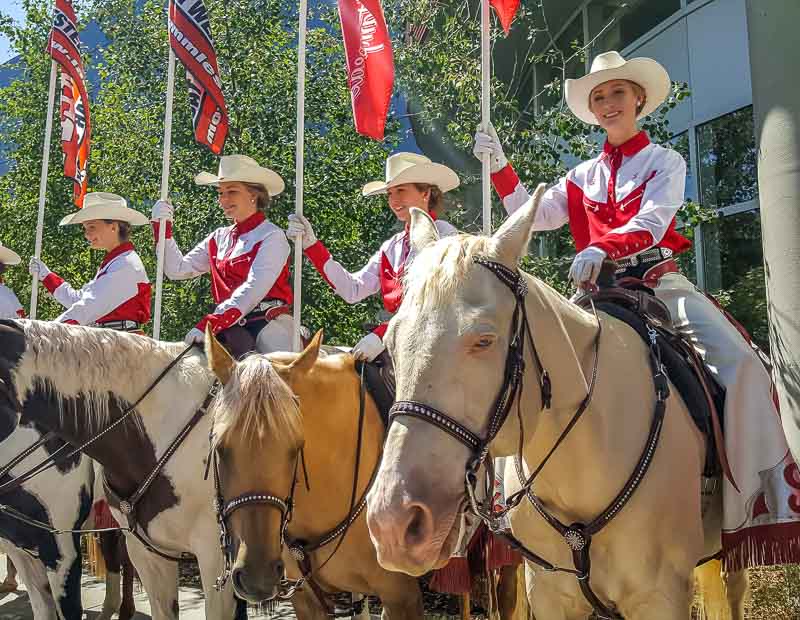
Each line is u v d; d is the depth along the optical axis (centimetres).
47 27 1183
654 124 848
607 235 325
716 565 418
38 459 510
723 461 319
